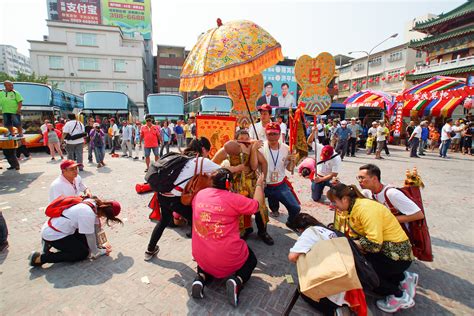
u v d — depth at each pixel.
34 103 12.64
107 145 15.70
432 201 5.47
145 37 48.50
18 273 2.87
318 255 2.16
